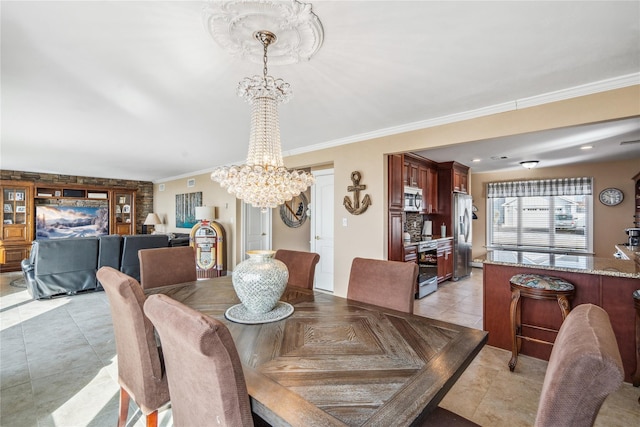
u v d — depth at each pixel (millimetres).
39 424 1760
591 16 1549
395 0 1429
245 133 3705
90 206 7629
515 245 6543
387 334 1393
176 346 893
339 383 991
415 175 4918
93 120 3195
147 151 4746
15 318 3523
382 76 2223
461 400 2029
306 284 2408
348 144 3949
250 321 1544
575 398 650
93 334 3066
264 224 6602
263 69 2096
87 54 1898
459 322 3430
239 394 835
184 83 2312
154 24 1604
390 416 830
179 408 1025
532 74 2193
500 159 5246
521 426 1779
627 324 2266
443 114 3039
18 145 4324
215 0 1421
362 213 3820
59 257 4309
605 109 2311
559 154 4805
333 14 1530
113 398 2021
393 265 1957
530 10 1506
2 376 2285
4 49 1835
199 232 5977
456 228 5578
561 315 2510
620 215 5383
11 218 6500
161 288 2223
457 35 1719
